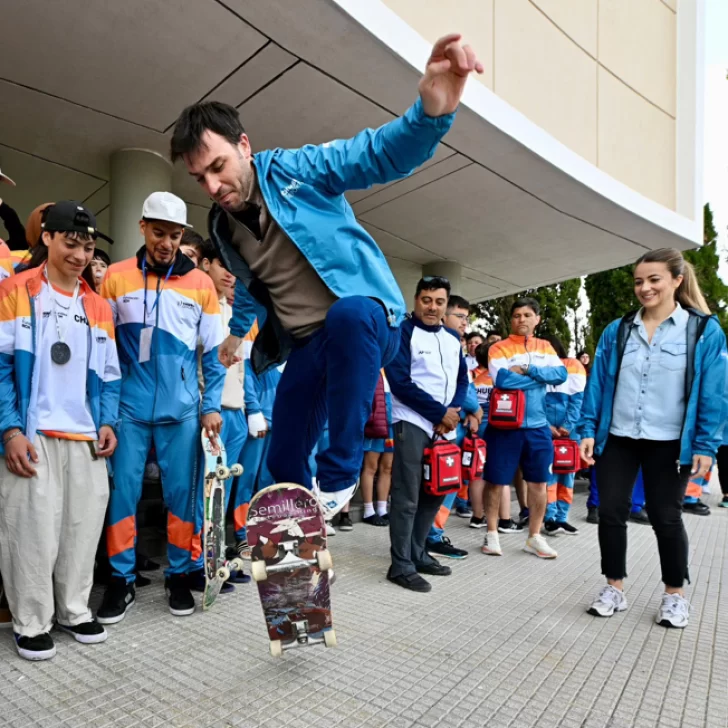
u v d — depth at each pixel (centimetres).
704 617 308
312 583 210
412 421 357
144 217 285
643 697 215
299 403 201
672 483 302
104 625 268
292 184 175
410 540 357
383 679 222
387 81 467
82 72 439
